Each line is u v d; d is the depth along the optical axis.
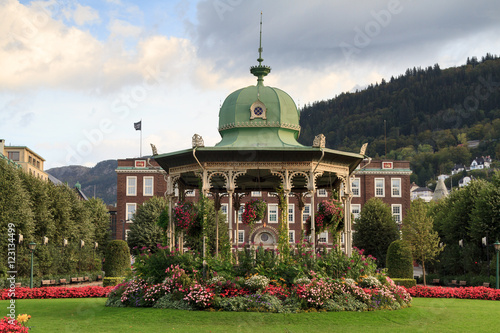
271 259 20.73
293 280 19.73
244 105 23.14
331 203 23.08
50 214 51.38
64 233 54.88
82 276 50.06
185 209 22.05
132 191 82.81
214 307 19.05
